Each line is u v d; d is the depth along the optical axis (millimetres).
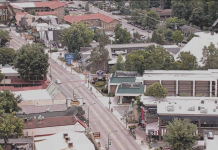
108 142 187875
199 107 197000
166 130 193750
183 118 194500
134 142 196125
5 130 173375
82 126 191500
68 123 191625
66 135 171875
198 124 194375
